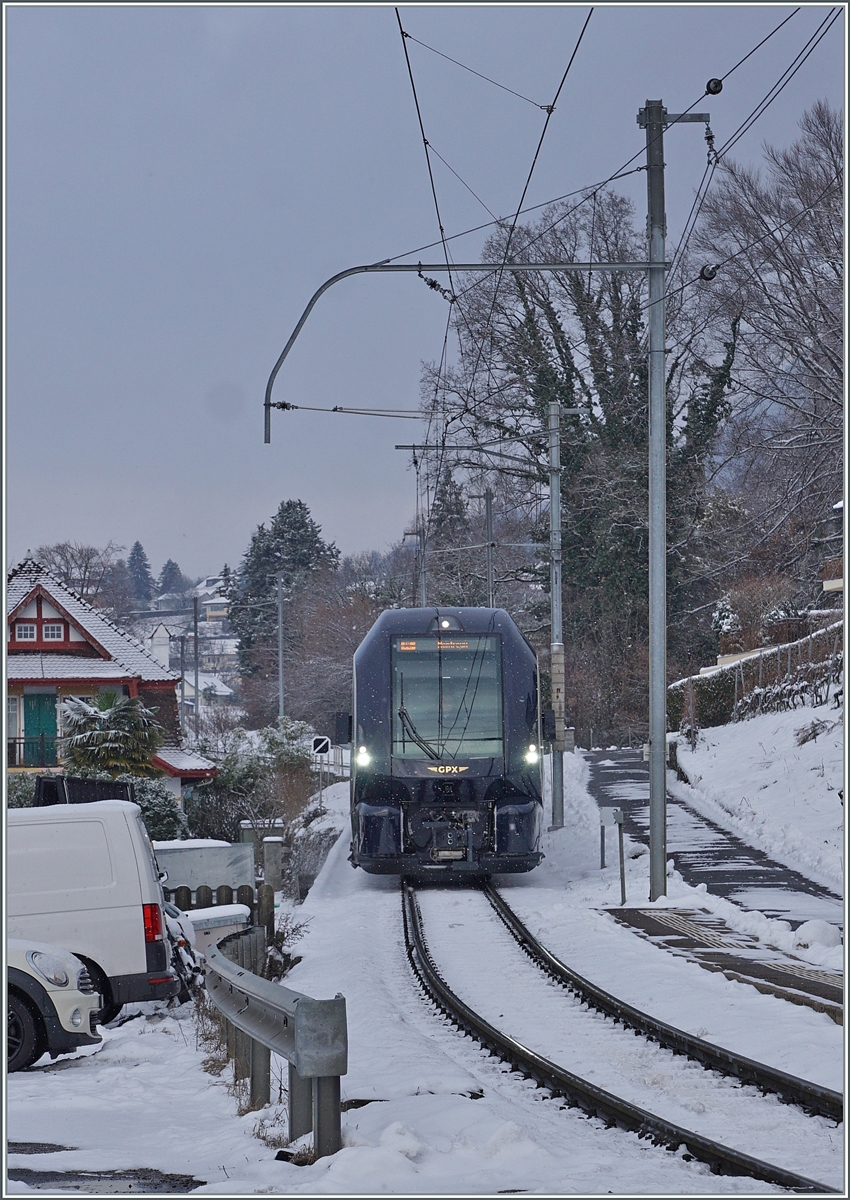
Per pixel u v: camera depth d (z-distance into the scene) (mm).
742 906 52781
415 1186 17906
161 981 34062
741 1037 30828
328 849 87750
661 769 57750
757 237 108562
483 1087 26047
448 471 149875
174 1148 21422
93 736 87750
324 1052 20062
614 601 155250
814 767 81125
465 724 63719
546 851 80875
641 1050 30812
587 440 147500
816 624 104188
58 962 30344
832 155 105375
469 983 41625
